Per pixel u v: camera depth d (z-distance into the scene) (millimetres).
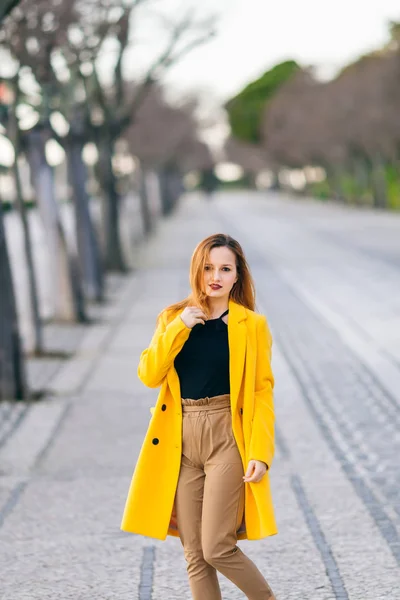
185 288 23938
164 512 4621
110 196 28094
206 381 4590
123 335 16594
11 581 5832
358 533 6566
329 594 5520
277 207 95125
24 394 11453
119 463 8500
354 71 77062
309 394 11445
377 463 8367
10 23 13430
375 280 24547
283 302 20562
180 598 5508
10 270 11453
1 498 7559
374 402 10938
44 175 17797
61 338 16469
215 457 4555
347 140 80062
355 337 15703
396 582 5684
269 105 110750
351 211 77312
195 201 130875
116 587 5703
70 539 6574
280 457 8641
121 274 27953
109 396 11547
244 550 6293
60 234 17938
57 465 8500
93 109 27312
